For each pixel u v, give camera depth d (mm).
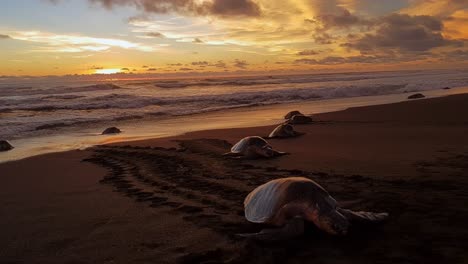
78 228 4445
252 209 4340
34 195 5988
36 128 14156
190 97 24766
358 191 5168
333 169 6684
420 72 90188
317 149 8883
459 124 11906
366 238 3643
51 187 6477
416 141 9211
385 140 9648
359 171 6410
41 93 28125
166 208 5012
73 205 5379
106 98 23562
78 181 6840
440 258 3154
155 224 4438
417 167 6477
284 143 9945
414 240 3525
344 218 3615
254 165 7426
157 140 11305
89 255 3693
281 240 3670
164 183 6328
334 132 11594
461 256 3158
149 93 28516
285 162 7523
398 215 4164
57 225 4590
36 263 3561
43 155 9516
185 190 5812
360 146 8977
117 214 4883
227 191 5625
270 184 4410
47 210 5195
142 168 7633
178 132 12977
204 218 4520
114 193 5910
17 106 19594
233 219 4430
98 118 16750
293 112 15906
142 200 5434
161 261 3467
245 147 8383
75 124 15336
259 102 23938
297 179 4125
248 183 6020
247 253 3463
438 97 21766
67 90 31016
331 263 3207
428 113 15000
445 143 8734
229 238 3887
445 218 3990
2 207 5371
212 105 21969
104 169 7793
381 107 17922
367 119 14289
